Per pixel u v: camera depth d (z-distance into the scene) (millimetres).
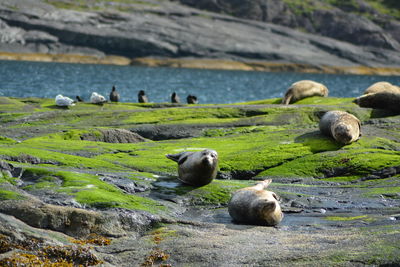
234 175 66312
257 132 87250
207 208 50250
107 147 73938
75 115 103000
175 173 62438
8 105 115750
